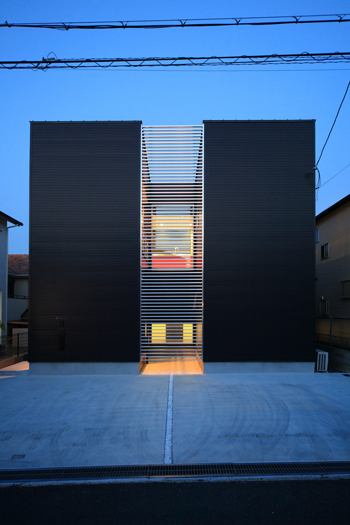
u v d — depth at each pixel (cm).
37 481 331
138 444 407
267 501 299
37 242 789
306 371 763
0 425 466
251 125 801
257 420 480
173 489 318
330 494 310
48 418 492
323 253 1365
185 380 702
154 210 821
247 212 789
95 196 796
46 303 777
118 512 283
